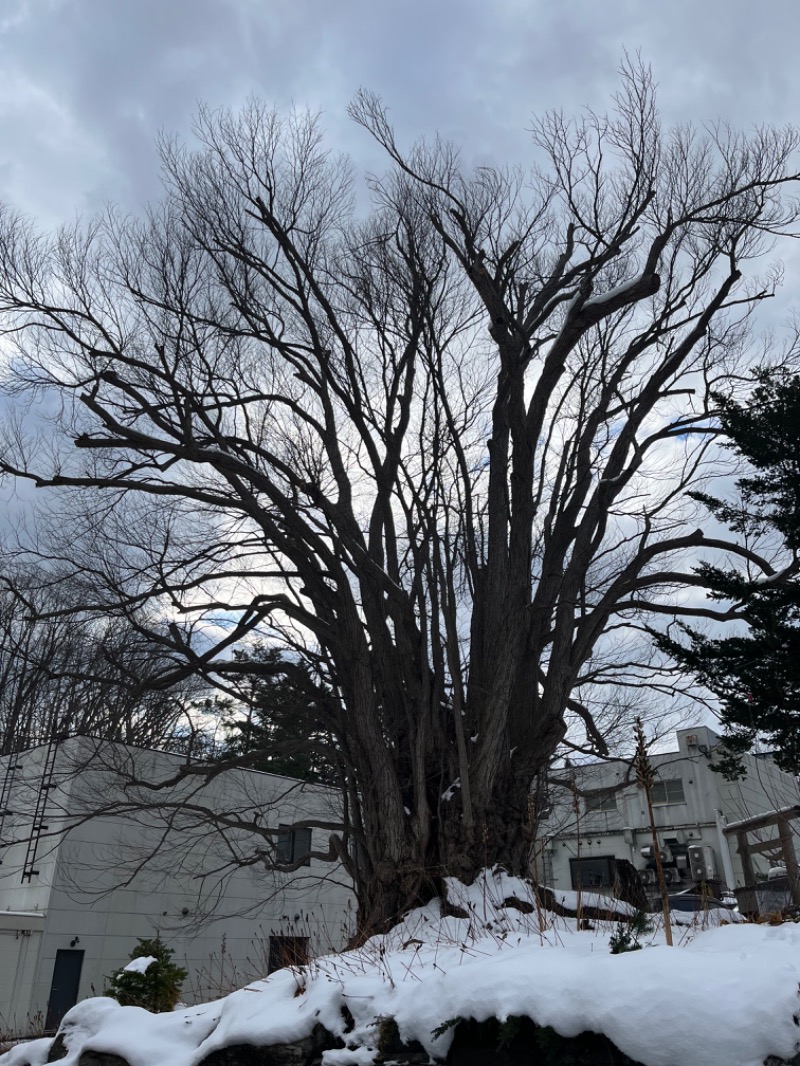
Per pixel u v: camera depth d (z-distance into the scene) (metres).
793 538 11.46
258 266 13.70
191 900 20.88
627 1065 4.58
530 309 14.57
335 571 11.98
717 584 11.81
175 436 12.14
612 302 11.52
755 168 13.53
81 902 17.38
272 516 12.51
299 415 14.09
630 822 29.72
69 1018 8.55
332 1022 6.27
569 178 13.98
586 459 13.06
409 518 12.52
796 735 11.27
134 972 13.34
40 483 11.85
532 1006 5.02
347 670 11.88
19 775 20.56
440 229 12.30
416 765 10.80
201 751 21.78
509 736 11.35
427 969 6.58
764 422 12.20
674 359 12.87
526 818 10.86
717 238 13.34
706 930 6.79
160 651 12.94
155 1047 7.25
